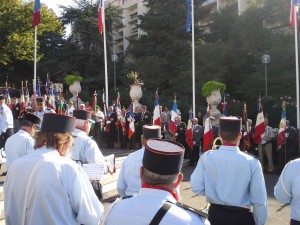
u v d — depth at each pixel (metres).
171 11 39.22
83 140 4.44
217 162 3.76
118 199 2.23
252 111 25.67
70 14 44.19
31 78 44.53
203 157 3.92
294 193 3.54
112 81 41.78
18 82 44.69
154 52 39.78
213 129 14.02
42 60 43.84
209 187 3.80
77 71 42.00
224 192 3.70
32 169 2.70
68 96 27.31
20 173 2.73
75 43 44.12
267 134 12.65
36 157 2.77
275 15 33.75
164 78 36.44
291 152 12.14
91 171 4.27
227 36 38.16
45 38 46.31
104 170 4.53
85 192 2.72
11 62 41.44
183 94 32.91
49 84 18.38
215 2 53.94
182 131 14.45
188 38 38.72
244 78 31.36
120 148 16.58
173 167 2.11
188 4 17.02
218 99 19.58
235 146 3.80
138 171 3.99
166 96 31.42
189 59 34.03
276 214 7.70
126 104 30.98
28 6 35.34
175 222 1.94
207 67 31.97
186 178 11.41
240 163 3.68
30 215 2.64
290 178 3.57
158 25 39.56
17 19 34.91
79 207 2.67
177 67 35.84
